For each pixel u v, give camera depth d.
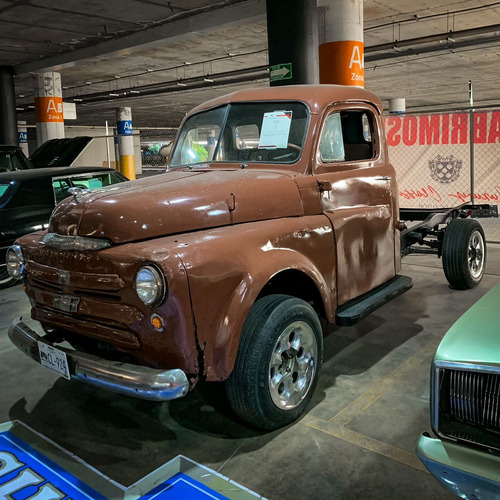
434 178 6.76
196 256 2.32
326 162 3.31
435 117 6.64
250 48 14.55
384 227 3.68
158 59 16.03
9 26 11.13
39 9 10.01
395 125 6.84
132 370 2.27
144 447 2.62
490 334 1.81
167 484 2.30
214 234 2.56
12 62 14.90
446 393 1.77
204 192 2.73
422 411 2.84
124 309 2.36
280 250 2.70
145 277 2.21
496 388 1.65
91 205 2.57
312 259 2.96
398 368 3.38
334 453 2.48
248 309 2.44
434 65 17.67
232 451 2.55
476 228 4.97
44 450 2.61
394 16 11.71
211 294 2.35
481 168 6.53
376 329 4.10
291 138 3.25
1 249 5.61
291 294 3.17
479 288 5.09
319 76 7.93
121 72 18.30
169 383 2.20
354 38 7.58
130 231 2.44
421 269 5.97
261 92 3.50
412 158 6.83
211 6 10.14
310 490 2.23
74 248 2.50
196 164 3.54
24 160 7.50
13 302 5.45
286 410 2.66
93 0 9.55
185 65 17.12
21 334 2.82
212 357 2.38
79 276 2.48
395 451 2.48
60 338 2.89
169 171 3.65
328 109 3.30
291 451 2.52
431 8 11.08
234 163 3.36
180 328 2.26
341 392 3.09
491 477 1.59
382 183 3.69
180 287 2.23
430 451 1.73
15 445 2.67
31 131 36.62
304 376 2.79
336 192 3.29
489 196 6.52
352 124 3.64
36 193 5.98
